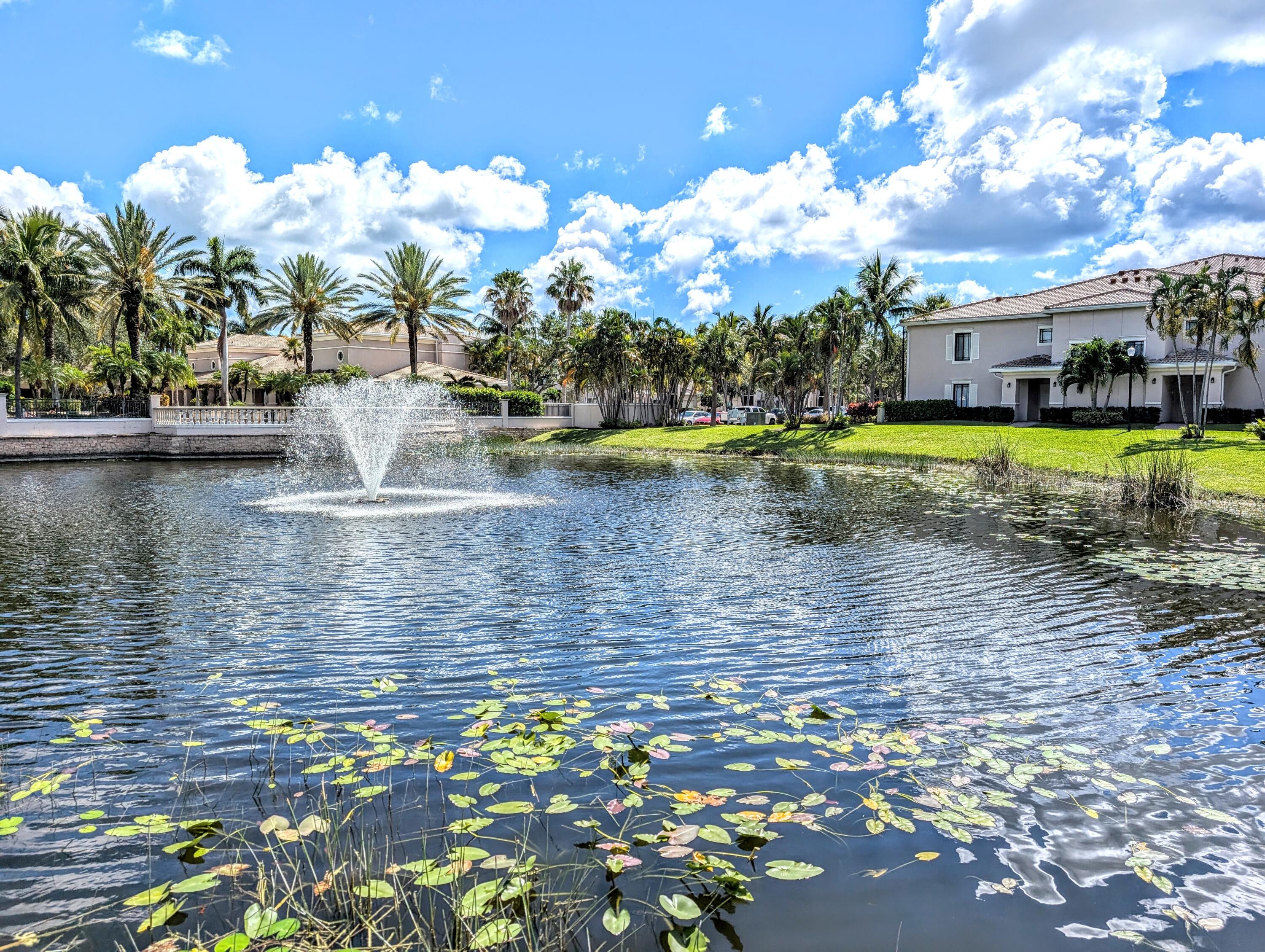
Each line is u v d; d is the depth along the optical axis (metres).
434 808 3.86
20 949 2.80
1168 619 7.64
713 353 51.25
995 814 3.85
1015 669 6.16
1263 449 23.81
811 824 3.72
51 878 3.27
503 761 4.33
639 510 15.87
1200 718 5.16
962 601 8.40
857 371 62.84
